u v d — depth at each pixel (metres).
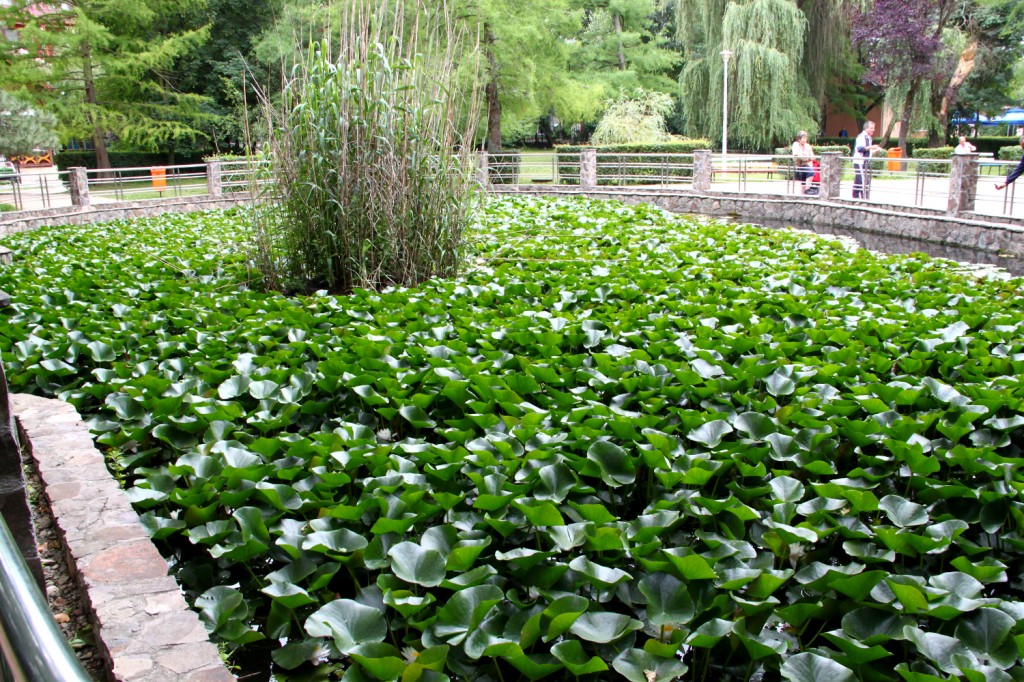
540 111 18.62
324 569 2.17
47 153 20.75
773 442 2.71
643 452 2.50
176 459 3.06
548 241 7.95
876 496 2.55
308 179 5.54
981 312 4.55
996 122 31.36
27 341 3.98
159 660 1.71
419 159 5.68
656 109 20.41
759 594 1.98
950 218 9.53
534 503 2.37
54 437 2.97
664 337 3.99
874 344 3.88
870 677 1.79
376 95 5.47
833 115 28.23
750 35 18.50
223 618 2.05
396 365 3.59
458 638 1.86
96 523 2.33
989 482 2.58
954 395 3.06
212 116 19.25
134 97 20.22
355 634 1.90
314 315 4.70
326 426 3.16
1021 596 2.29
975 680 1.64
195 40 18.70
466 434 2.81
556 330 4.11
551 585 2.05
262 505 2.48
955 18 22.58
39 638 0.77
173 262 6.95
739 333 4.05
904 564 2.33
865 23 19.92
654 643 1.82
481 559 2.23
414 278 5.75
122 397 3.21
